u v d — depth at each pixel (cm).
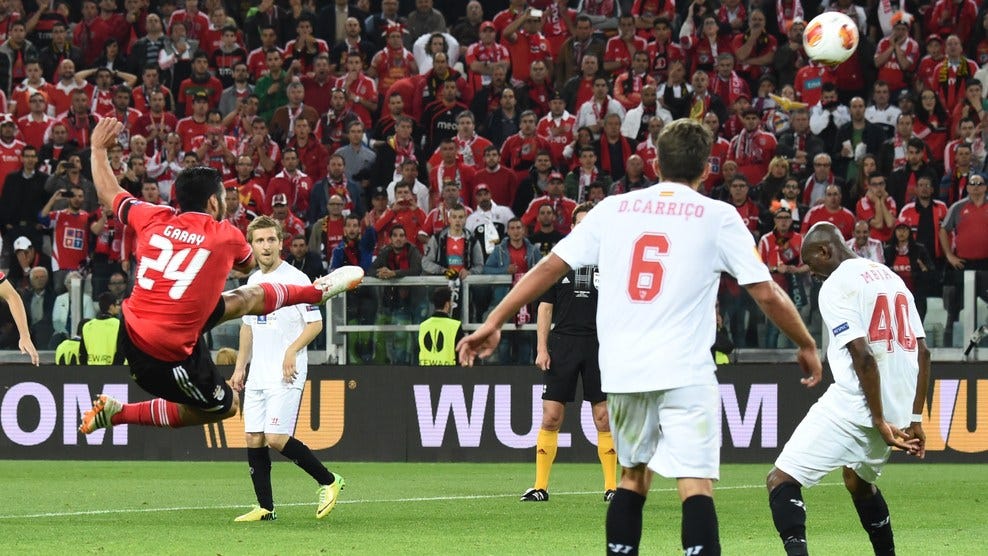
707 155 1686
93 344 4931
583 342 3475
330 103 6419
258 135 6094
